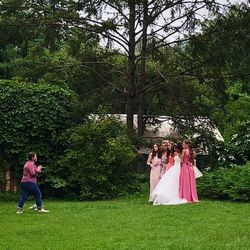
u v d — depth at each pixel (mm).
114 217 14156
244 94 26688
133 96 26688
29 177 15406
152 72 27703
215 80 25984
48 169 21094
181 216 14055
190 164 17625
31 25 26031
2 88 21125
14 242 10797
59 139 21375
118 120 22609
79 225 12875
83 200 20516
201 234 11391
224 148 25094
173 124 27000
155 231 11859
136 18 26188
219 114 26594
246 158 24672
